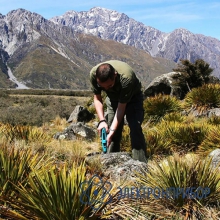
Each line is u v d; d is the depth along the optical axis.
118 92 4.63
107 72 4.02
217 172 3.76
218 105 13.19
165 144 7.69
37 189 2.83
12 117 18.03
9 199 2.79
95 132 12.25
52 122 18.67
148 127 11.98
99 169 4.34
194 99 13.73
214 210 3.35
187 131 8.45
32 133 7.77
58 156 5.30
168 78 19.81
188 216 3.29
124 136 8.37
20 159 3.50
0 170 3.23
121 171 4.30
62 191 2.76
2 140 5.09
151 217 3.30
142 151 4.99
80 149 5.55
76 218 2.73
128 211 3.14
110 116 5.28
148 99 14.25
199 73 19.42
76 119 18.09
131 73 4.50
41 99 38.41
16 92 84.44
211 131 7.99
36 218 2.69
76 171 3.09
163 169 3.90
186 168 3.68
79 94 81.12
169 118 12.13
